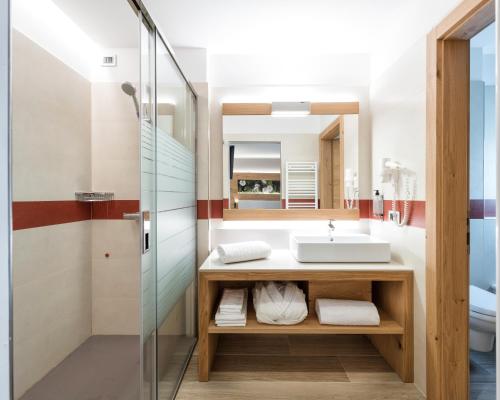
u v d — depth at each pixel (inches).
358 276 74.7
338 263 80.5
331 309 75.9
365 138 102.2
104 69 92.3
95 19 80.6
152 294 59.5
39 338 75.0
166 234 67.7
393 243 84.7
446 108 63.8
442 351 64.3
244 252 81.4
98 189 92.7
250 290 103.0
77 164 87.1
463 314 64.2
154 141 59.4
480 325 81.4
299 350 89.7
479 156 104.3
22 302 70.9
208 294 76.2
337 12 79.4
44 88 76.0
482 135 103.8
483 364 82.2
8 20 38.8
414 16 73.1
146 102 56.2
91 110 92.3
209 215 100.6
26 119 71.7
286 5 76.4
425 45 68.4
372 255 80.0
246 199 102.4
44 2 75.4
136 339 92.0
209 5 75.9
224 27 86.3
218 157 102.3
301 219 102.2
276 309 75.4
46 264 77.2
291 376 77.0
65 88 82.6
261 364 82.4
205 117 99.0
